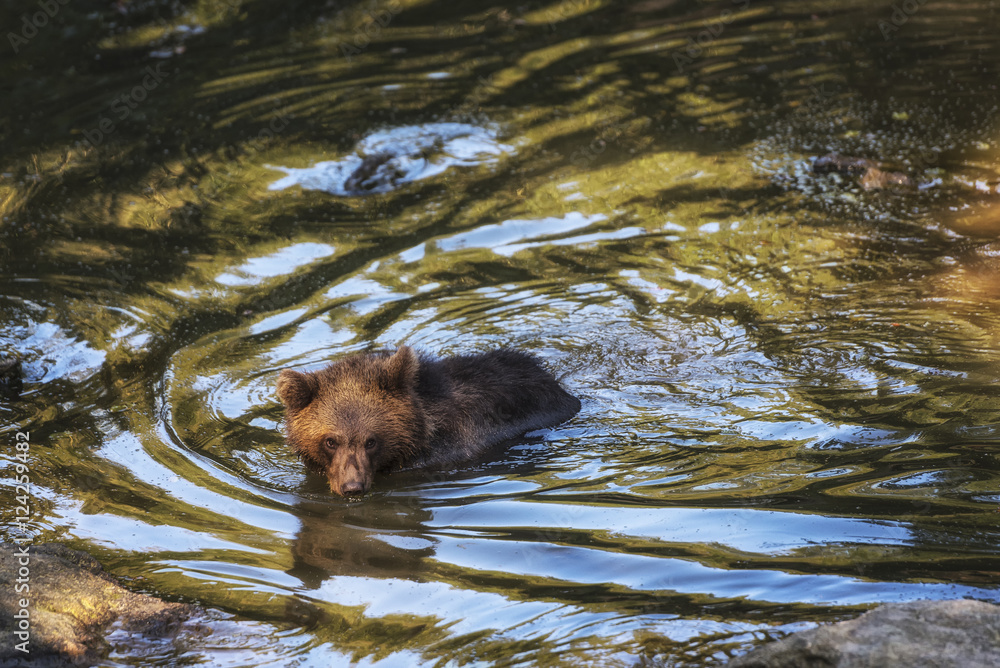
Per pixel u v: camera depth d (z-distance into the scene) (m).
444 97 21.64
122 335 13.27
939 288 13.35
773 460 9.77
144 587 8.28
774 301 13.46
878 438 9.96
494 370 11.53
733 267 14.50
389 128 20.16
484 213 16.66
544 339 12.89
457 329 13.18
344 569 8.41
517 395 11.30
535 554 8.39
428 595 7.89
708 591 7.54
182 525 9.29
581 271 14.64
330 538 9.01
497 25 25.70
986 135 18.20
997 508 8.44
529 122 20.27
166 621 7.76
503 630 7.30
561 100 21.20
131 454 10.59
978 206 15.74
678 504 9.03
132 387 12.04
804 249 14.85
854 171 17.16
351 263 15.16
